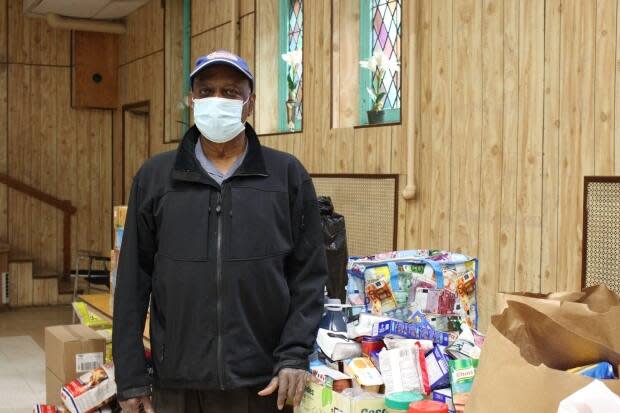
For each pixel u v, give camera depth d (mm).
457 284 2344
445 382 1832
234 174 1962
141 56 7957
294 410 1980
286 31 5434
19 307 8102
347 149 4434
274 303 1964
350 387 1888
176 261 1941
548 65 3064
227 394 1965
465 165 3521
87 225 8969
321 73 4707
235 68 2000
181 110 7043
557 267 3023
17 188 8414
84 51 8617
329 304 2338
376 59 4340
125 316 1982
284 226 1993
